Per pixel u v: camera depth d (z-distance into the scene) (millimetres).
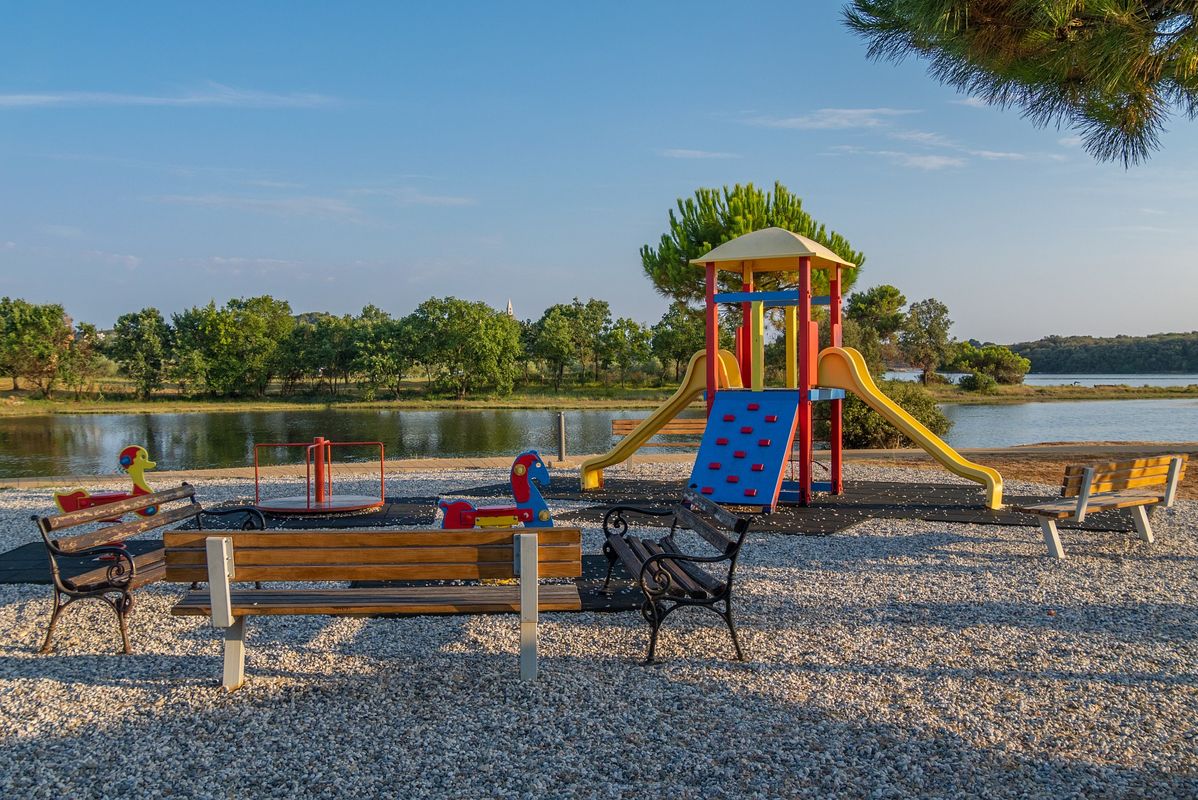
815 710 4352
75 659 5215
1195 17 5906
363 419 43094
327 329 70750
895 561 7805
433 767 3707
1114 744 3938
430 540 4648
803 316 10844
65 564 7719
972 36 6652
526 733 4066
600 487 12727
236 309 70625
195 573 4598
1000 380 73500
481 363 65438
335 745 3932
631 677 4840
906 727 4137
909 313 72125
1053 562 7707
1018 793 3480
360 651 5297
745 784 3559
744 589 6840
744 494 10383
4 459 24016
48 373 61594
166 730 4121
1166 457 8609
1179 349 132500
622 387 73312
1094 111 7230
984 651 5281
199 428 37188
